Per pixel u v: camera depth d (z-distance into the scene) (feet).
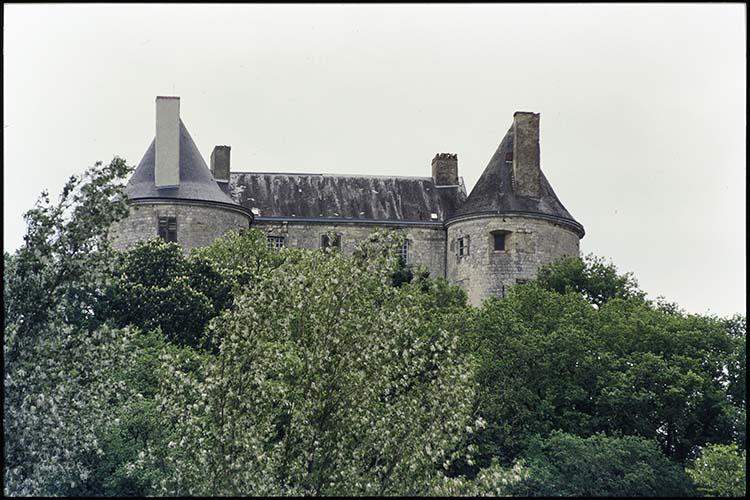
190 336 599.98
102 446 387.34
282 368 317.01
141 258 637.71
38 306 324.39
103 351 330.13
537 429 510.17
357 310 320.70
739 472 437.17
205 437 308.60
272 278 323.37
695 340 586.45
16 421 311.47
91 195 329.31
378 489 300.81
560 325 569.23
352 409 311.47
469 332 555.28
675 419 542.16
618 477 463.83
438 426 309.01
